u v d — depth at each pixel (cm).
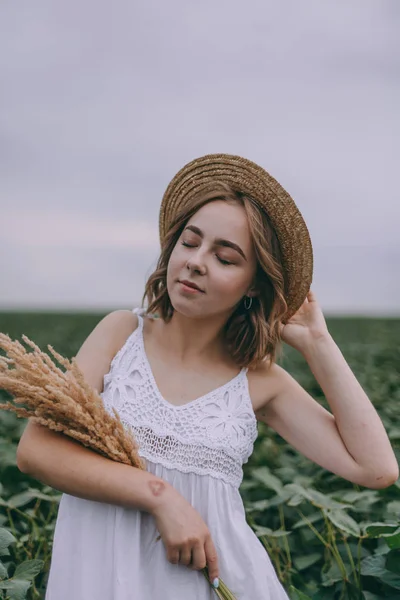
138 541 224
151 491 217
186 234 244
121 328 257
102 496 217
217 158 265
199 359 252
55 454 219
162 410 237
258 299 260
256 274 257
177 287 241
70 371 219
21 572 260
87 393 217
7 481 395
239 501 244
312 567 360
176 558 217
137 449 223
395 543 281
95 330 257
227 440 238
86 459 219
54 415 219
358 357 1045
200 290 239
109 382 245
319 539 356
